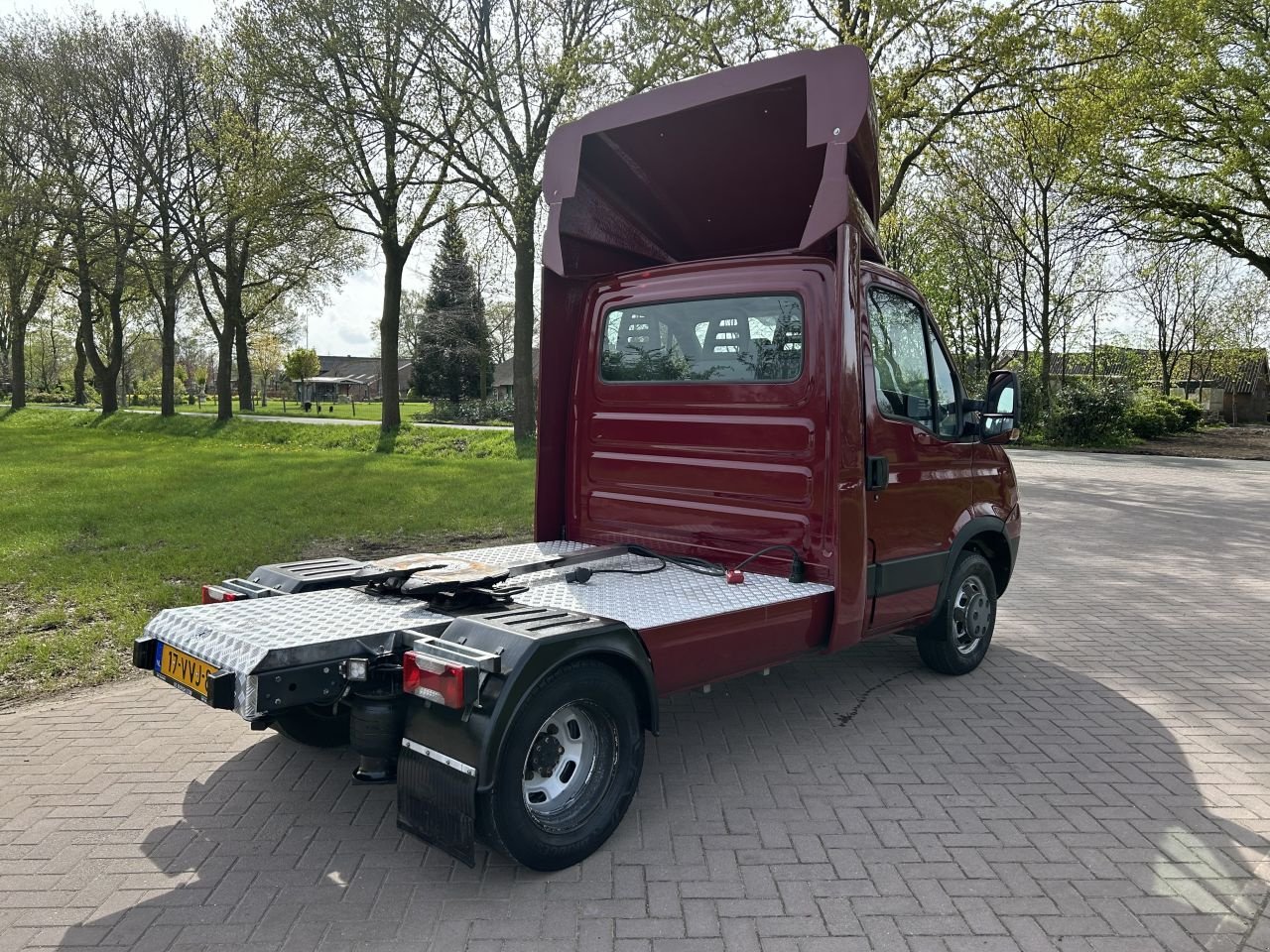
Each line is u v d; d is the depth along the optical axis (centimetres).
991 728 471
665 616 360
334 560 433
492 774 285
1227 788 400
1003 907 302
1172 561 955
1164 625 690
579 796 333
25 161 2936
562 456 541
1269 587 829
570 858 320
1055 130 2097
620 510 509
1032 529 1185
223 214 2728
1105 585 837
